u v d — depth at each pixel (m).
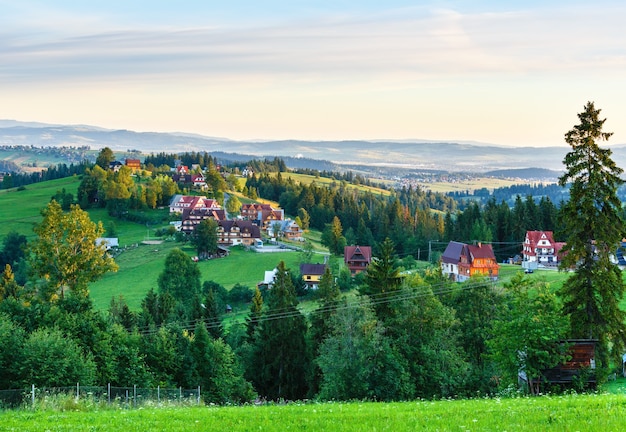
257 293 108.38
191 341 64.38
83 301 59.00
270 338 76.38
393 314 67.00
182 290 135.38
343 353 55.94
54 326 52.50
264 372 75.88
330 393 55.22
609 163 51.66
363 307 58.00
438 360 59.69
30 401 37.72
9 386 44.81
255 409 30.47
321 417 26.45
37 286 83.75
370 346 55.25
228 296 137.62
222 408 31.66
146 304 109.31
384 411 27.92
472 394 61.03
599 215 51.69
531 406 27.42
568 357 46.62
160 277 139.75
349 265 159.88
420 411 27.27
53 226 74.62
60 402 36.06
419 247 186.62
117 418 27.97
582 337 52.31
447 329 63.03
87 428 25.25
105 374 51.81
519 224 173.75
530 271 141.38
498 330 48.72
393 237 194.50
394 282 73.94
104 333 54.38
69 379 45.81
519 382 51.59
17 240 186.75
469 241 174.50
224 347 65.19
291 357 75.81
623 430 21.25
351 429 23.59
